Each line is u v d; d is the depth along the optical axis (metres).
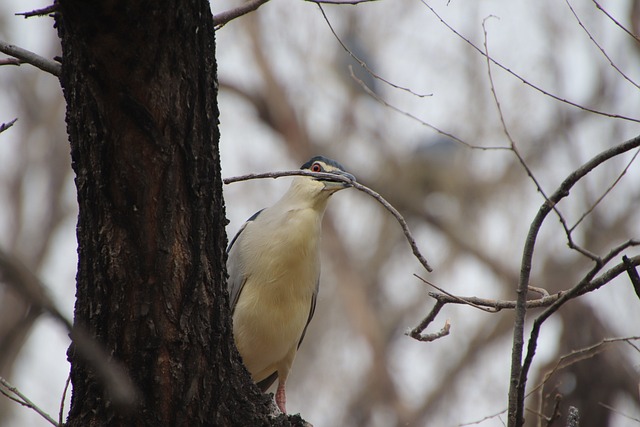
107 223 5.78
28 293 4.17
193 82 5.60
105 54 5.21
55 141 24.38
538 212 6.09
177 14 5.25
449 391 21.69
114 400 5.96
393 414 21.45
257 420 6.54
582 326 16.45
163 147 5.59
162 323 5.96
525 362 6.26
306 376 22.05
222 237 6.21
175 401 6.11
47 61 6.12
